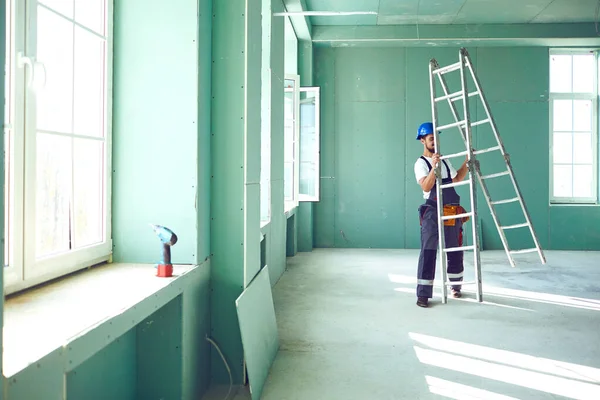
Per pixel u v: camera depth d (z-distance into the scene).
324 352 3.18
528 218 4.43
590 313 4.10
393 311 4.17
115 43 2.46
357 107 8.09
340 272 5.96
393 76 8.05
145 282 2.03
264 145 5.07
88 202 2.28
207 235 2.67
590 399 2.49
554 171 8.08
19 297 1.75
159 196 2.46
